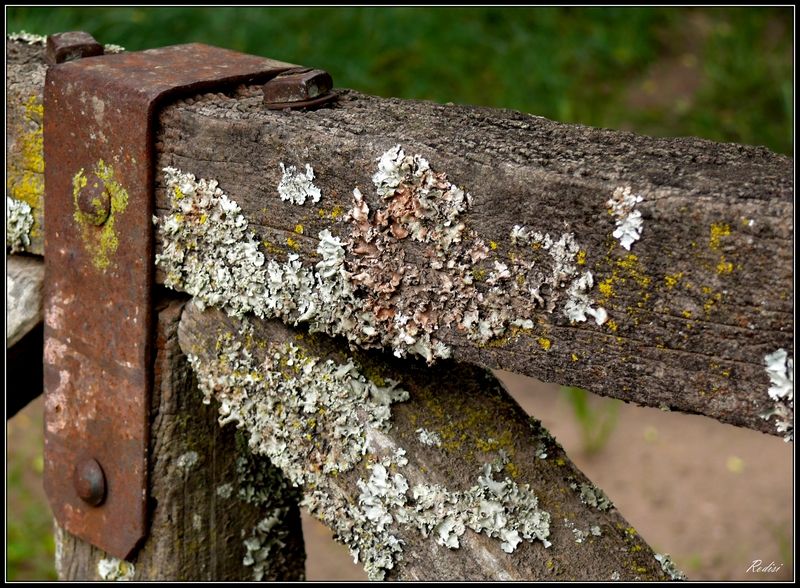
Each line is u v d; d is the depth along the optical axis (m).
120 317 0.92
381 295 0.85
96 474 0.95
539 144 0.83
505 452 0.89
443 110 0.88
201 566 0.98
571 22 2.66
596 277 0.80
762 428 0.78
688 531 1.63
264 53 2.25
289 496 1.01
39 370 1.04
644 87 2.58
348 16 2.39
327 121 0.86
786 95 2.40
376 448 0.88
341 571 1.58
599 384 0.81
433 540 0.87
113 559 0.98
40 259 0.99
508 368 0.83
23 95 0.95
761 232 0.76
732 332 0.78
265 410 0.90
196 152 0.88
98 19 2.16
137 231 0.90
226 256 0.89
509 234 0.81
